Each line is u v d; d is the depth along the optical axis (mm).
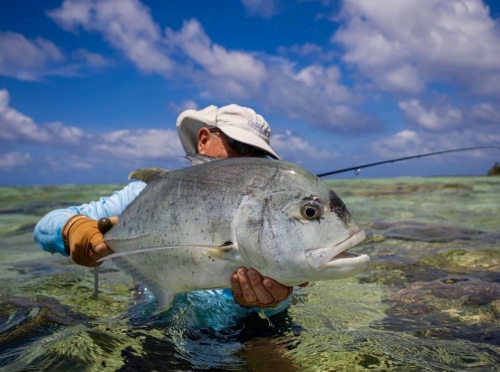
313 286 1378
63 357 809
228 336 955
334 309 1145
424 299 1215
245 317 1068
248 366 801
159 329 970
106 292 1298
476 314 1080
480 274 1495
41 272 1595
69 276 1522
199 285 852
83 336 905
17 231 2678
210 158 962
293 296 1267
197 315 1057
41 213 3639
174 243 840
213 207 813
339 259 753
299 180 795
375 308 1150
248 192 799
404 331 974
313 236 762
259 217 779
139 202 925
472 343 894
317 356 838
